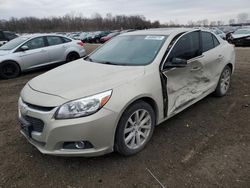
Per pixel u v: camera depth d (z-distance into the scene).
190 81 4.03
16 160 3.13
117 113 2.81
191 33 4.23
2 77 8.00
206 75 4.46
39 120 2.79
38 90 3.01
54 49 9.14
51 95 2.84
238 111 4.44
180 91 3.81
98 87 2.87
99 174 2.83
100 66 3.65
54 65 9.41
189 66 3.95
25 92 3.16
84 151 2.76
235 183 2.61
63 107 2.67
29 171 2.91
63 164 3.03
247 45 17.80
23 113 2.97
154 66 3.42
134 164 2.99
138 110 3.11
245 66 8.38
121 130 2.92
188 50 4.04
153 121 3.38
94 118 2.68
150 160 3.06
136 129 3.16
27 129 2.89
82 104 2.68
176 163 2.98
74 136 2.66
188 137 3.58
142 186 2.62
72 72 3.50
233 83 6.20
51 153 2.76
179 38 3.93
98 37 35.00
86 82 3.04
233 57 5.38
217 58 4.72
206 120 4.12
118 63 3.72
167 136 3.62
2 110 4.89
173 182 2.66
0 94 6.11
